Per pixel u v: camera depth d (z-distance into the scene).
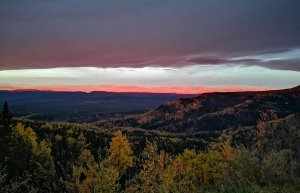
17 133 60.62
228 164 14.23
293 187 11.85
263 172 13.29
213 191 12.39
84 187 11.79
